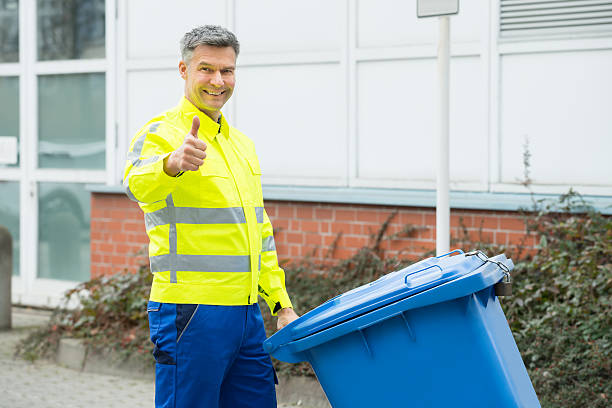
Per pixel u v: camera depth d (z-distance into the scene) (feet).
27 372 20.20
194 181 10.33
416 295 9.25
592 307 16.53
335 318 9.64
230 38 10.61
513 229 19.66
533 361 16.05
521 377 9.84
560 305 16.84
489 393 9.22
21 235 28.02
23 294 27.99
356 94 21.83
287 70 22.74
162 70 24.84
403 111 21.25
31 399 17.93
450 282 9.12
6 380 19.47
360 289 10.32
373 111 21.63
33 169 27.68
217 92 10.61
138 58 25.20
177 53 24.57
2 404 17.53
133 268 24.98
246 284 10.68
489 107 20.17
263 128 23.13
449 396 9.34
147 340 20.07
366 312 9.53
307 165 22.57
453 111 20.63
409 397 9.47
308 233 22.29
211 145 10.73
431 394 9.40
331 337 9.61
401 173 21.34
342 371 9.71
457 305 9.27
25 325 25.40
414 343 9.43
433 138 20.89
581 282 16.98
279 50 22.86
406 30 21.20
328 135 22.25
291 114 22.74
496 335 9.52
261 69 23.07
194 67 10.57
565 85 19.40
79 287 23.95
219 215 10.46
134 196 9.89
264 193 22.61
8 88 28.17
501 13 19.97
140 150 10.28
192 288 10.36
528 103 19.80
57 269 27.58
